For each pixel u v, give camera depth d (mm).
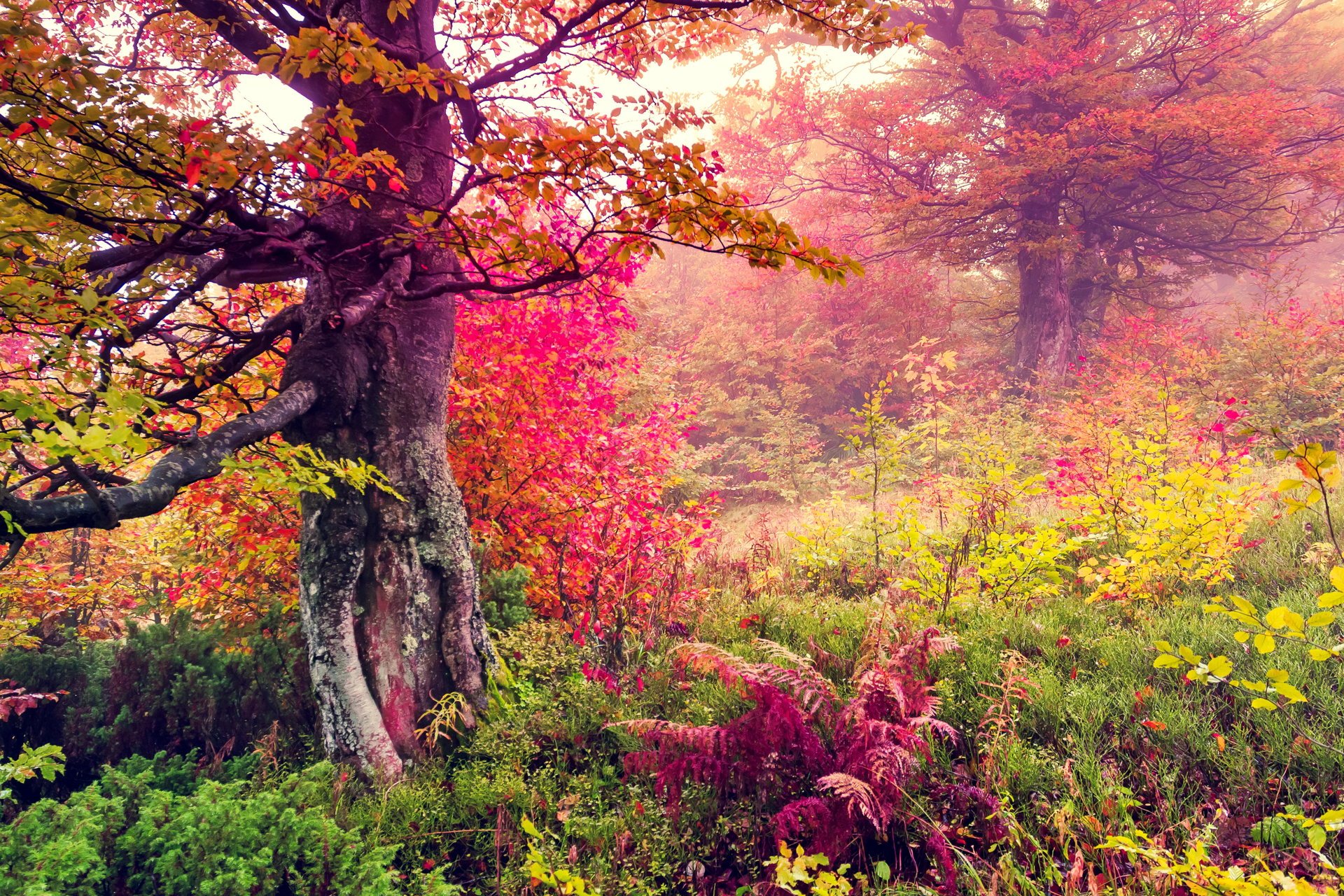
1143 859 2541
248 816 2996
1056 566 5359
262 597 5426
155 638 4828
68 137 2451
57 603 6145
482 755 4141
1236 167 15109
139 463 5406
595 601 5277
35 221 2746
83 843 2672
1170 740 3172
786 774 3254
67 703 4590
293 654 4730
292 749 4402
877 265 21203
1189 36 15242
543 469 6230
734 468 19078
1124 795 2895
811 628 4883
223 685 4551
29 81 2273
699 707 4102
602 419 6762
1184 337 13016
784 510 13695
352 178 3576
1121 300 19172
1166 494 4715
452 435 6191
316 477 3539
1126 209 18078
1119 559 4695
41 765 3121
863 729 2996
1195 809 2787
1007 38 19500
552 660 4859
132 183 2752
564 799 3559
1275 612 1913
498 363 6062
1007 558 4809
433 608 4434
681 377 21359
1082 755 3150
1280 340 11109
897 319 19859
